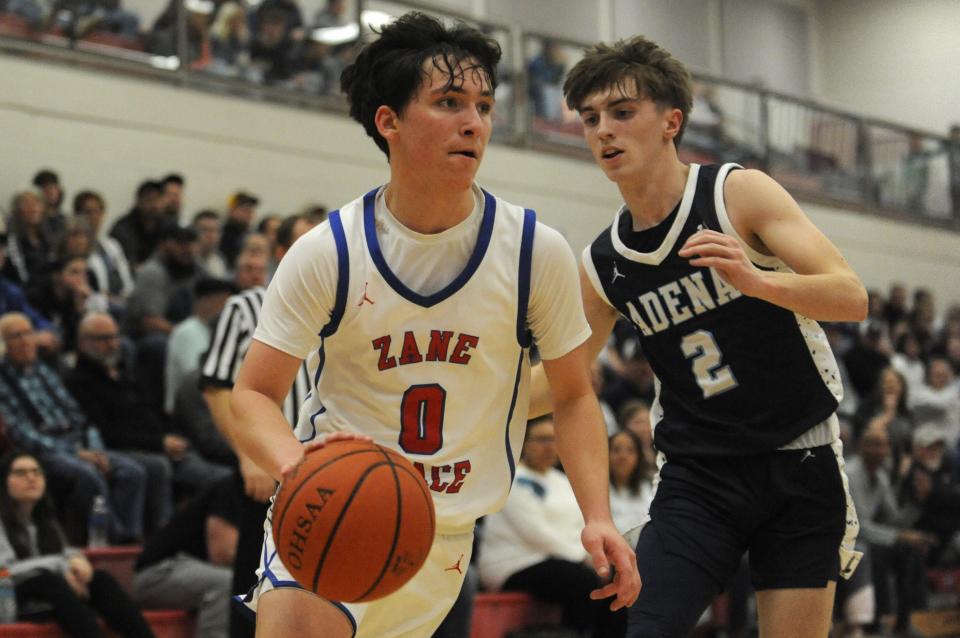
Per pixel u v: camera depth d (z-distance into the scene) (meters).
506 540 9.00
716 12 26.42
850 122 21.38
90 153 13.76
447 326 3.60
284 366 3.58
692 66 25.81
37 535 7.86
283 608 3.53
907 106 27.05
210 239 12.52
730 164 4.61
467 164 3.44
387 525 3.14
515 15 22.88
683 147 18.48
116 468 9.15
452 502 3.73
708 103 19.02
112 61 13.96
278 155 15.19
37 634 7.12
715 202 4.51
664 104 4.55
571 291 3.69
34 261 11.51
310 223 6.89
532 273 3.63
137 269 12.41
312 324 3.60
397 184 3.57
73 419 9.25
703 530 4.49
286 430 3.48
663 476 4.70
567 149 17.89
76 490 8.77
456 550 3.82
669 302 4.63
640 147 4.54
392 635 3.85
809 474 4.49
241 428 3.50
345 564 3.13
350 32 15.64
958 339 19.53
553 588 8.77
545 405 4.51
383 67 3.48
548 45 17.70
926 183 22.77
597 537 3.47
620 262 4.71
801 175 20.42
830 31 28.17
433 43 3.47
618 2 24.66
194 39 14.51
